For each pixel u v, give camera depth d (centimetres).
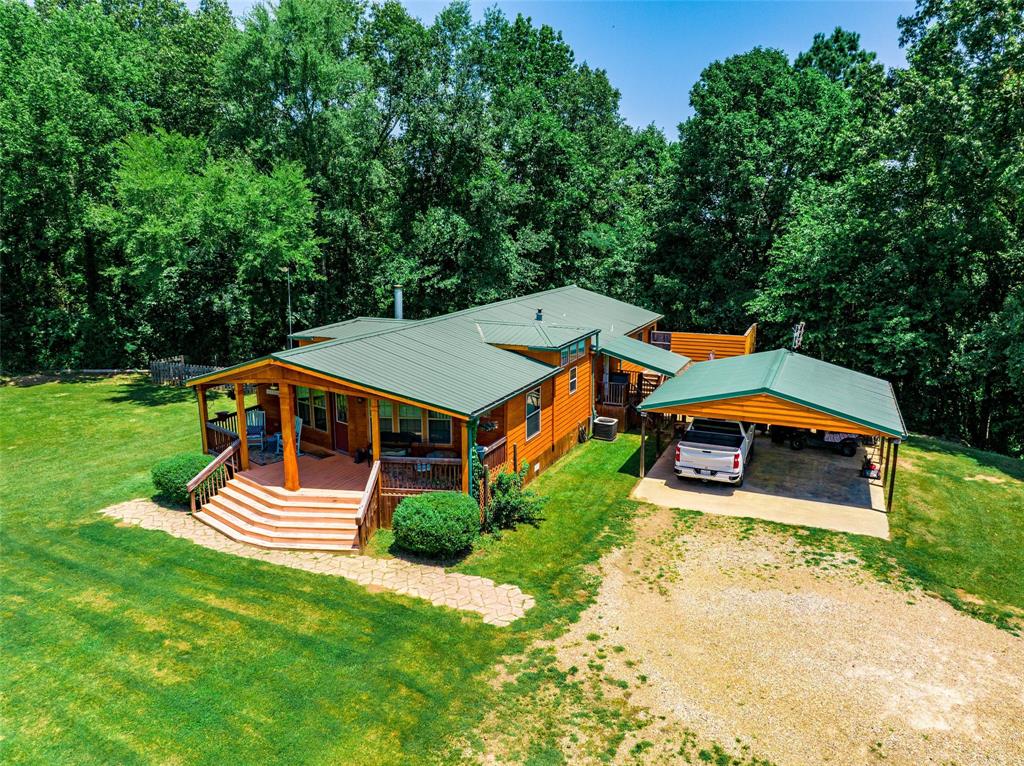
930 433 2847
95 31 3225
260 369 1487
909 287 2519
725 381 1828
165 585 1216
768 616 1115
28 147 2889
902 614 1127
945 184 2378
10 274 3497
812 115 3325
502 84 4628
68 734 835
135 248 2600
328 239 3097
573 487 1766
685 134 3688
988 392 2772
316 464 1689
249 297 3192
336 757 797
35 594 1182
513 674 955
